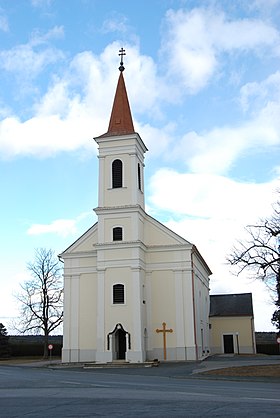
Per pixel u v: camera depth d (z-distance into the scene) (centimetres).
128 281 4403
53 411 1387
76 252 4781
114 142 4744
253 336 6128
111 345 4281
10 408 1470
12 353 7081
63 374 3269
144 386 2247
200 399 1645
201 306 5372
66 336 4638
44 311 5966
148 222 4800
